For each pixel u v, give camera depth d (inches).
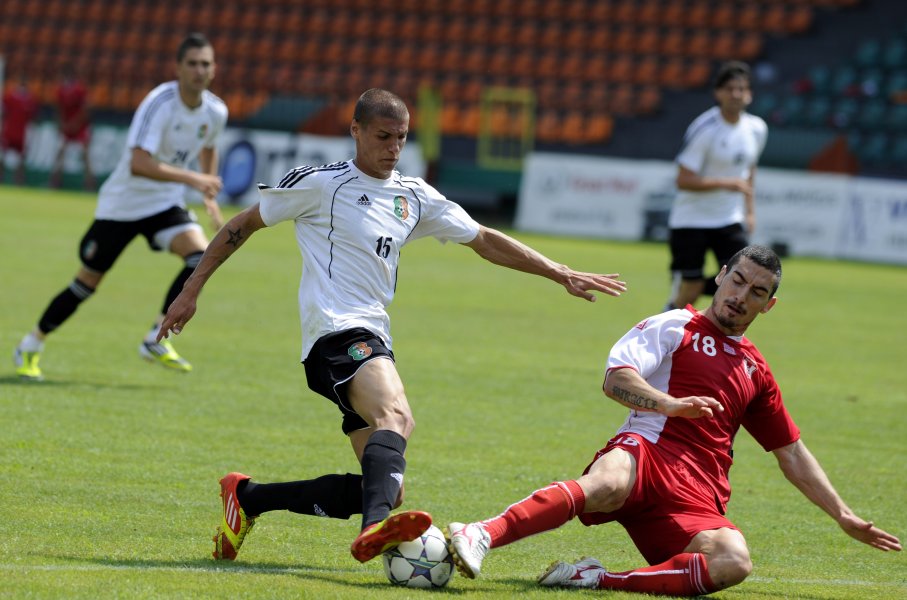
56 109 4512.8
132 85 4596.5
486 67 4571.9
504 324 1873.8
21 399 1146.7
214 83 4473.4
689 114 4286.4
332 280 716.0
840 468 1066.1
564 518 655.8
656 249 3240.7
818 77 4092.0
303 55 4783.5
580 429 1163.9
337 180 719.7
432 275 2544.3
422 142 3880.4
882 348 1830.7
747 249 709.3
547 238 3395.7
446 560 649.0
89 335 1550.2
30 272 2097.7
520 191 3666.3
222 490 705.0
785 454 729.6
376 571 698.8
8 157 4224.9
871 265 3221.0
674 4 4500.5
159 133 1258.6
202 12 4968.0
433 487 916.0
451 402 1258.6
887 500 962.1
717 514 689.0
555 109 4362.7
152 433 1044.5
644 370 690.2
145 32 5012.3
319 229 723.4
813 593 702.5
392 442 659.4
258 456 984.9
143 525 772.0
